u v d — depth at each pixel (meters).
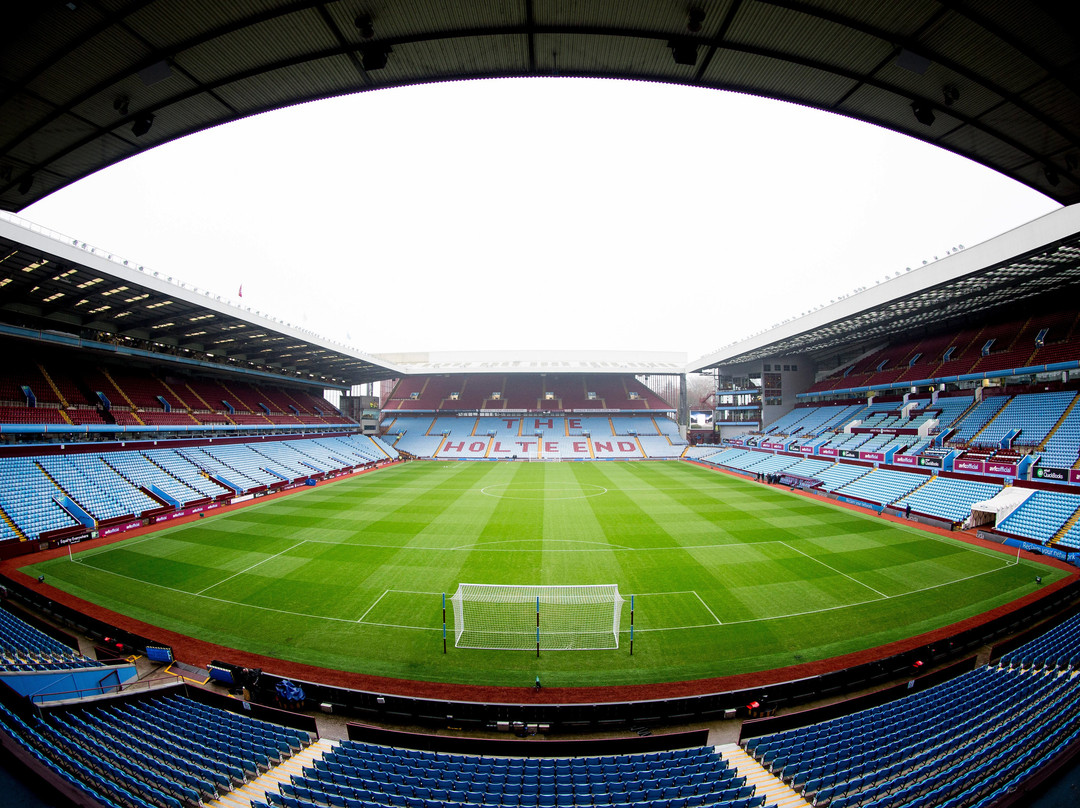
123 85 6.88
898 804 6.36
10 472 23.06
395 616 14.14
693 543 21.03
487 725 9.62
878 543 20.97
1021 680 10.00
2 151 7.98
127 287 22.91
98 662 11.01
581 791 7.11
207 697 10.27
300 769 8.03
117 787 6.22
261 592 15.75
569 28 6.45
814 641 12.67
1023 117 7.58
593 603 14.95
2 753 4.79
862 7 5.96
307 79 7.25
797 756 7.97
